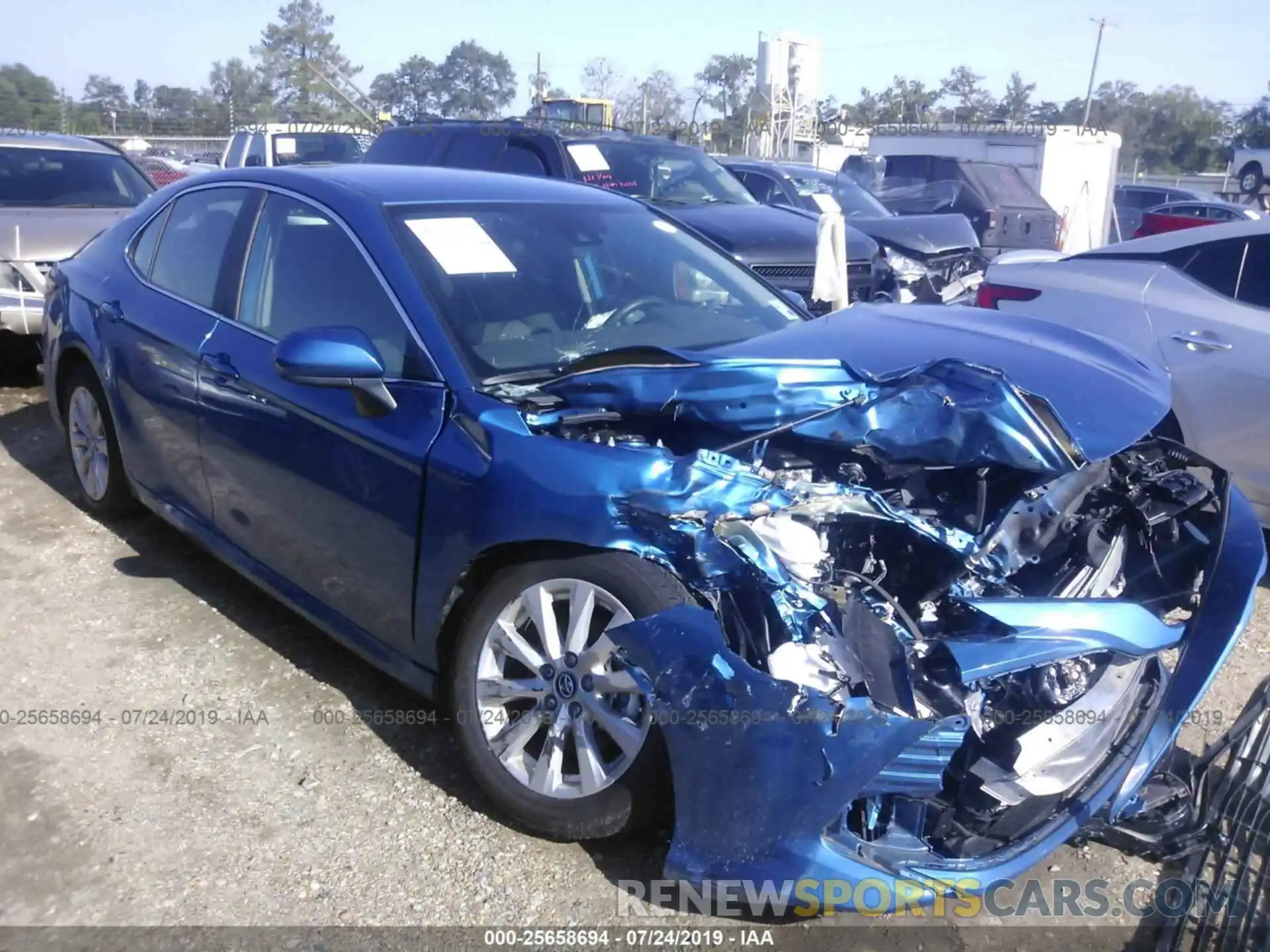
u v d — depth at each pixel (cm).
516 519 300
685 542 275
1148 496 347
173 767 347
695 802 263
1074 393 326
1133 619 269
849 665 252
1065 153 1855
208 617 447
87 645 423
